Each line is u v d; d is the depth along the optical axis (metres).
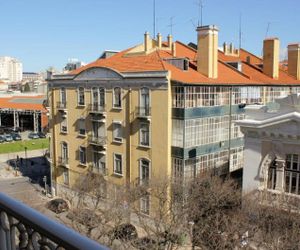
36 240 2.85
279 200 19.09
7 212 3.19
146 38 37.84
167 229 22.81
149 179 27.94
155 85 29.09
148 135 30.28
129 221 27.48
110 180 33.81
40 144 75.06
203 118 29.55
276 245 16.73
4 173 52.47
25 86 153.12
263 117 20.22
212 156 30.83
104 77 33.31
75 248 2.24
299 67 47.00
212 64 31.97
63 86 38.59
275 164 20.19
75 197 36.22
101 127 34.66
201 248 20.73
